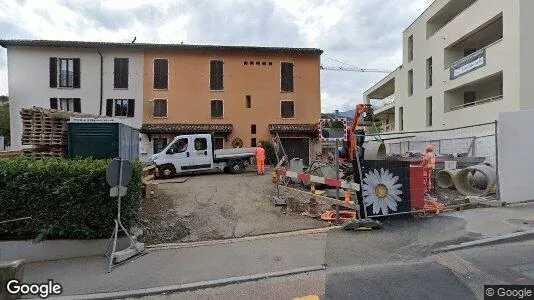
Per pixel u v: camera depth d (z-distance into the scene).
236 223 8.70
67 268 6.53
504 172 9.43
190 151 18.22
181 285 5.50
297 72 30.20
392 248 6.62
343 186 8.44
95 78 28.50
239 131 29.48
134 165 7.96
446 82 24.62
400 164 8.59
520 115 9.56
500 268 5.43
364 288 5.04
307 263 6.11
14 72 27.88
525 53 17.47
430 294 4.73
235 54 29.77
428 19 27.52
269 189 12.55
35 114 10.52
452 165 13.52
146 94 28.91
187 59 29.36
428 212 8.91
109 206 7.38
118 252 6.72
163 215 9.23
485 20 20.27
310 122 29.95
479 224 7.61
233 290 5.30
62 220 7.27
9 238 7.28
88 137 10.50
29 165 7.38
